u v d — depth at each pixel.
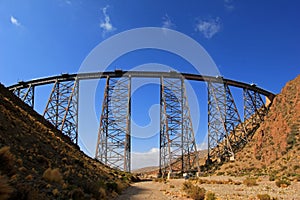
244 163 51.66
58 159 16.55
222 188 23.66
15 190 7.38
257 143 54.28
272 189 21.88
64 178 12.72
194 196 16.00
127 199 15.47
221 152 62.44
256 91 71.44
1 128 13.56
